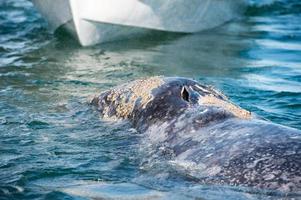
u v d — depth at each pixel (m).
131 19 45.22
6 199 19.66
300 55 41.91
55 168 21.94
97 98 26.98
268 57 41.50
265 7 55.69
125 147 22.92
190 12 48.38
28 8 54.12
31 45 43.84
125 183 20.44
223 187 19.20
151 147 22.25
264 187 18.66
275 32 48.91
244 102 30.98
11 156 23.16
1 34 46.81
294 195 18.12
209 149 20.58
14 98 30.48
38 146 24.06
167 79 24.30
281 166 18.89
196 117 22.16
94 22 43.66
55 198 19.66
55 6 44.53
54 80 34.47
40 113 27.80
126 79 35.19
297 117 28.70
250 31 49.47
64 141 24.34
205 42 46.34
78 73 36.28
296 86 34.12
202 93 23.38
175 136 22.02
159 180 20.30
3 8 54.03
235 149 20.05
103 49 43.41
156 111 23.36
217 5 50.66
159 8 46.28
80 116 26.48
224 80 35.28
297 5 56.41
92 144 23.77
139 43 45.44
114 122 24.88
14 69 37.19
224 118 21.88
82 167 21.95
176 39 47.22
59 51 42.34
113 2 43.78
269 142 19.81
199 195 19.00
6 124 26.47
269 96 32.00
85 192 19.97
